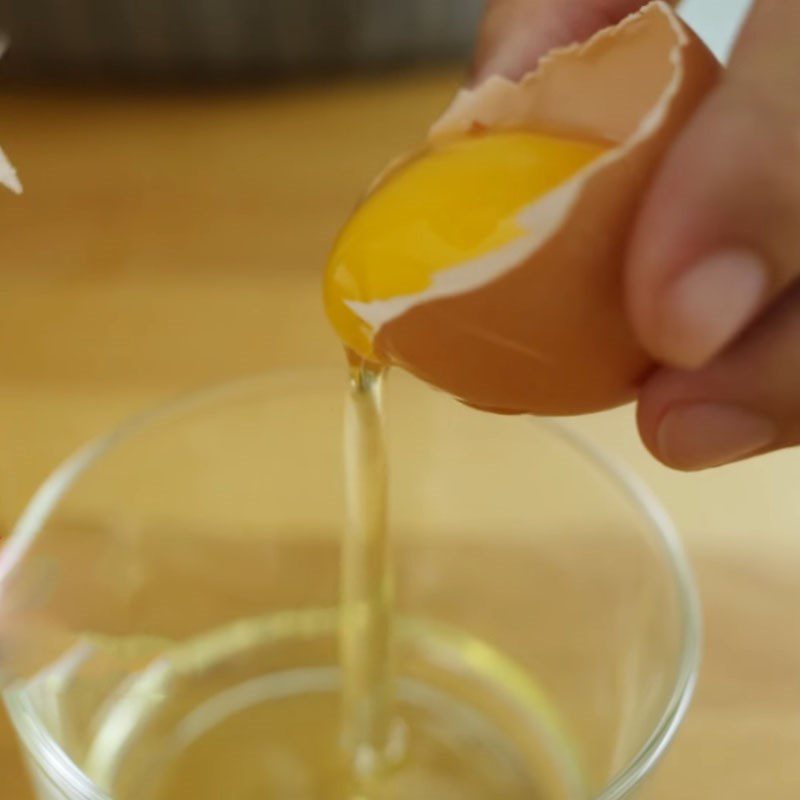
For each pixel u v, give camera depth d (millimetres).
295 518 314
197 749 297
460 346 223
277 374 302
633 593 289
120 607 299
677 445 232
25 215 428
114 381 367
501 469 305
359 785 292
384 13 484
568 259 215
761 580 327
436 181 227
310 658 314
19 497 329
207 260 413
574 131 228
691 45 218
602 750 286
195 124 476
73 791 247
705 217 208
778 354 226
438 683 313
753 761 301
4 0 466
